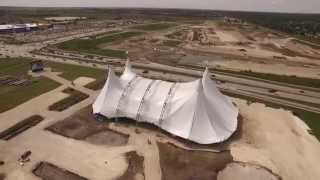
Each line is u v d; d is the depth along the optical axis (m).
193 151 54.09
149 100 62.81
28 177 46.66
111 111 64.44
